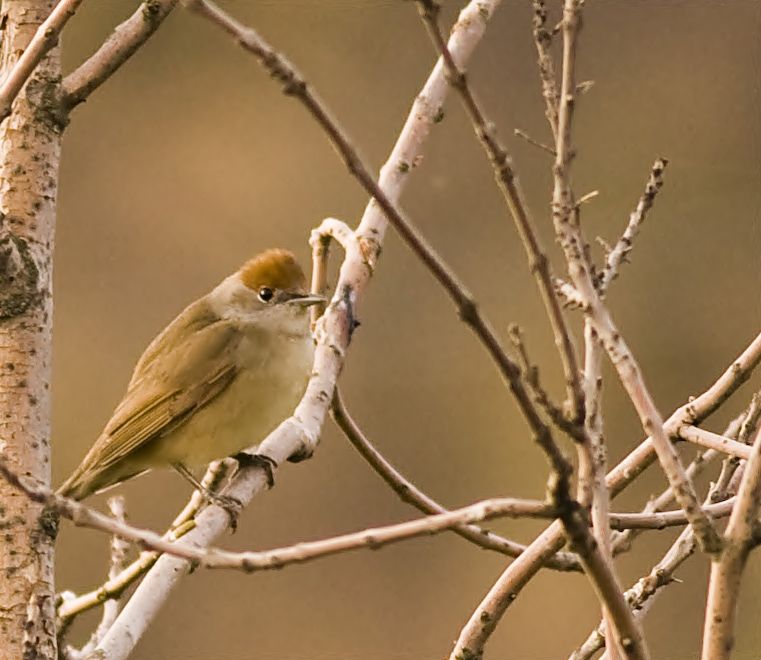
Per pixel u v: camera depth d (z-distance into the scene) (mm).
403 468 14680
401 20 16156
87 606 6758
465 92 4250
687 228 15398
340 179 15836
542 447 4094
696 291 15289
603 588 4328
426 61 16219
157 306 15492
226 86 16078
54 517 5840
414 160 7195
